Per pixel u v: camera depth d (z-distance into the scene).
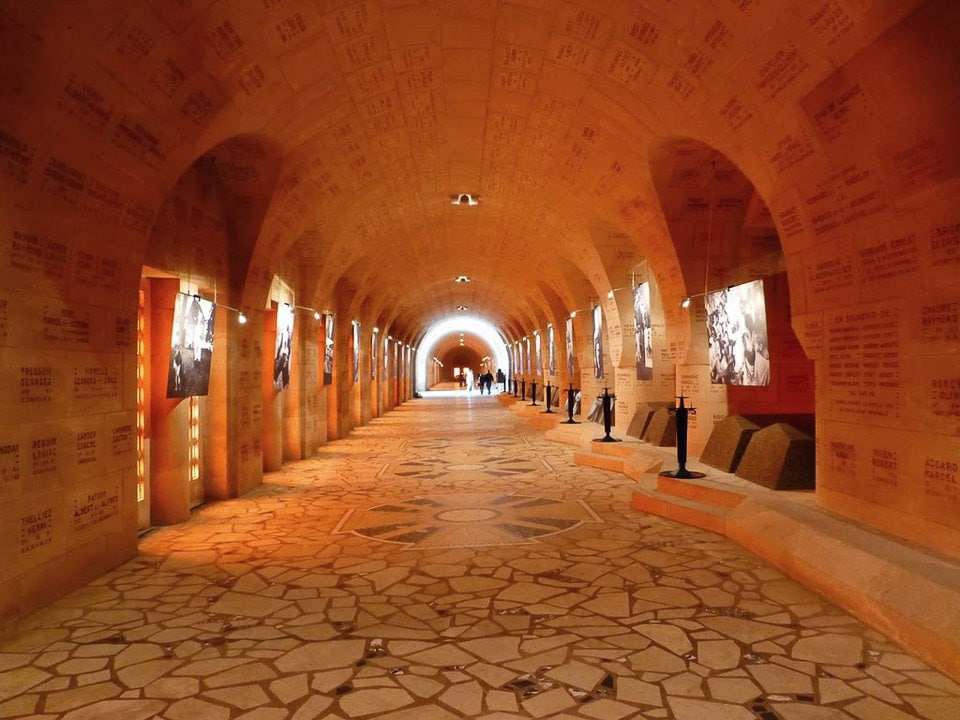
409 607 4.98
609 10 6.64
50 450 5.09
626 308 14.48
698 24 5.98
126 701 3.52
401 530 7.49
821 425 6.39
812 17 4.90
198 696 3.57
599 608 4.90
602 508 8.60
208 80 6.03
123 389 6.18
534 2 6.83
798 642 4.21
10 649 4.23
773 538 5.99
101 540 5.82
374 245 16.25
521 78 8.54
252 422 10.19
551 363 25.08
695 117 7.11
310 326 13.95
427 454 14.52
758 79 5.84
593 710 3.36
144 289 7.80
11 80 4.26
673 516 7.87
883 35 4.46
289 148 8.64
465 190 13.86
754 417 9.73
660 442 11.99
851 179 5.43
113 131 5.28
